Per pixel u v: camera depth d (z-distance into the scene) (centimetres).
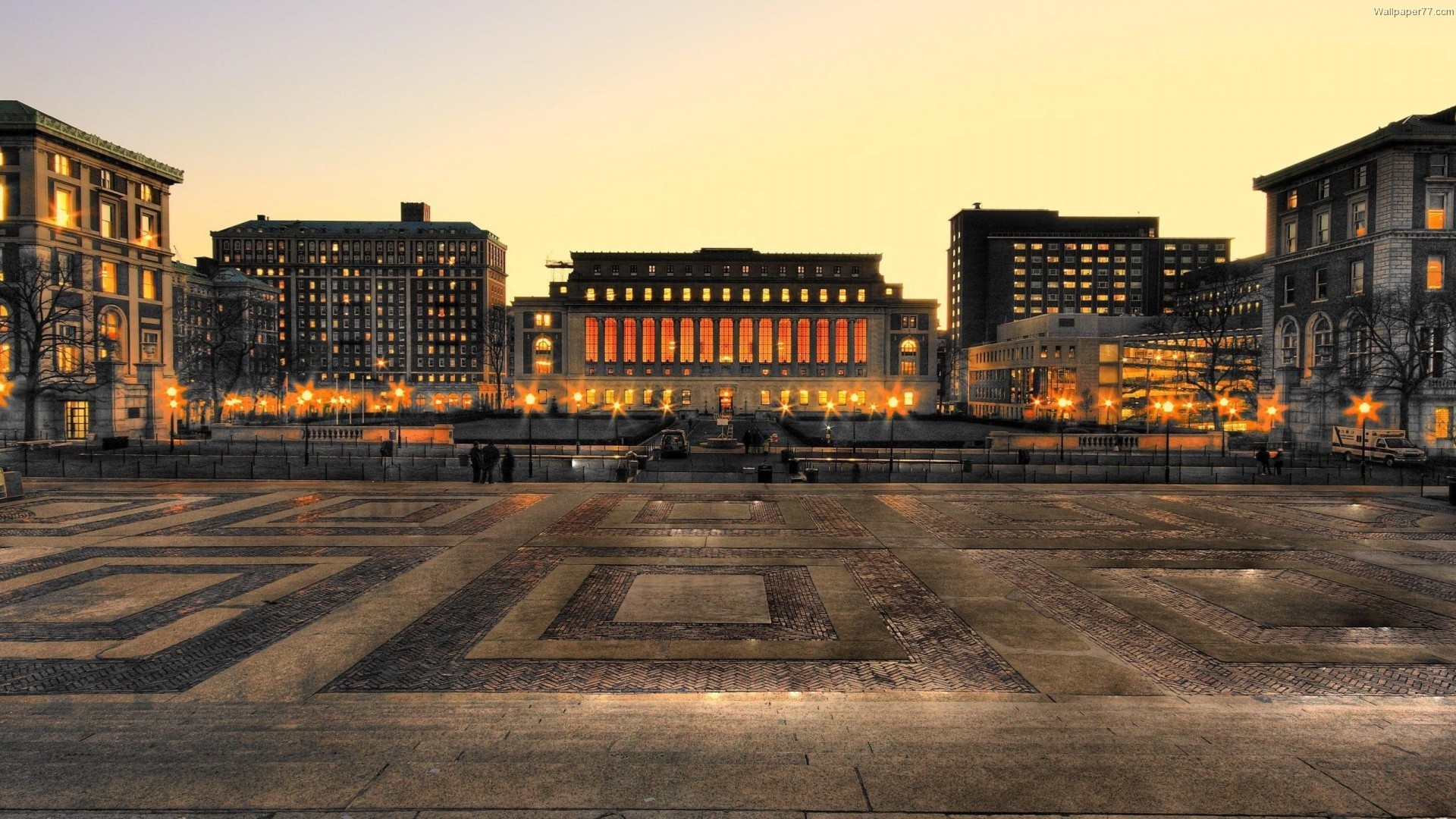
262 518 2419
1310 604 1491
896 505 2716
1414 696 1037
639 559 1875
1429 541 2105
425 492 3020
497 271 17862
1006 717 948
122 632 1297
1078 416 11044
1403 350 5166
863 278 14538
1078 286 18300
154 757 821
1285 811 708
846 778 773
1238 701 1014
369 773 782
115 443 5297
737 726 912
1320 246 5850
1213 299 8956
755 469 3878
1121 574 1734
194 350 9769
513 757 822
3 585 1600
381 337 16838
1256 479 3681
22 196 5728
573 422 11406
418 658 1181
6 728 908
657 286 14588
